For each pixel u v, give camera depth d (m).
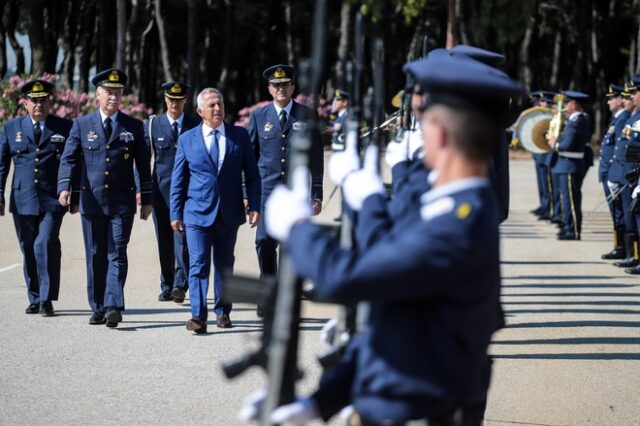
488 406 17.09
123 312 24.64
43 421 15.98
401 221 8.05
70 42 124.94
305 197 7.77
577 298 26.95
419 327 7.54
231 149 22.33
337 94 39.50
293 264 7.70
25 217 24.20
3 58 130.00
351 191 8.55
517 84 7.62
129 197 23.11
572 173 38.59
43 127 24.30
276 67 24.19
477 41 93.81
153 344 21.12
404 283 7.23
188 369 19.12
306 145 7.91
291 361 7.92
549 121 41.03
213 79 143.12
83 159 23.02
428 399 7.52
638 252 32.47
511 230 42.00
